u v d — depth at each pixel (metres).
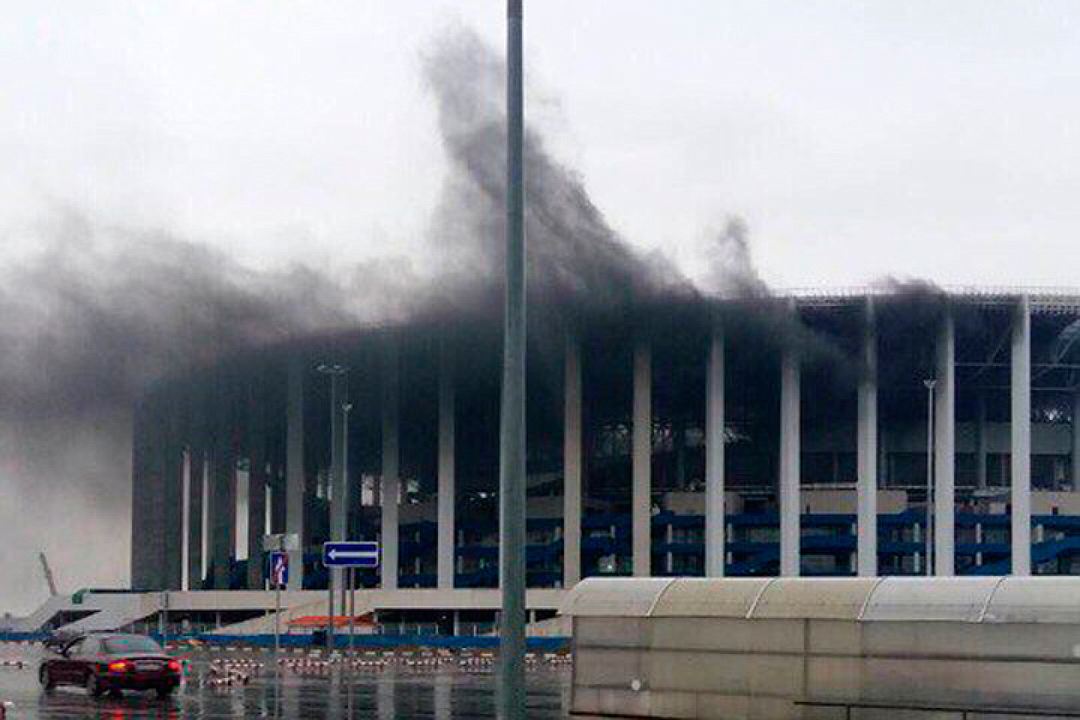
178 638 110.75
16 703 44.81
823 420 128.62
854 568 121.38
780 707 32.38
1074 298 114.88
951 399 115.44
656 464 130.25
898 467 129.50
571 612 35.25
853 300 115.88
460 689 52.91
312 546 139.62
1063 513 120.19
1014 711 29.67
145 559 141.38
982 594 30.50
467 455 138.50
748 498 126.44
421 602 119.88
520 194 19.72
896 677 31.08
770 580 33.53
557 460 134.75
